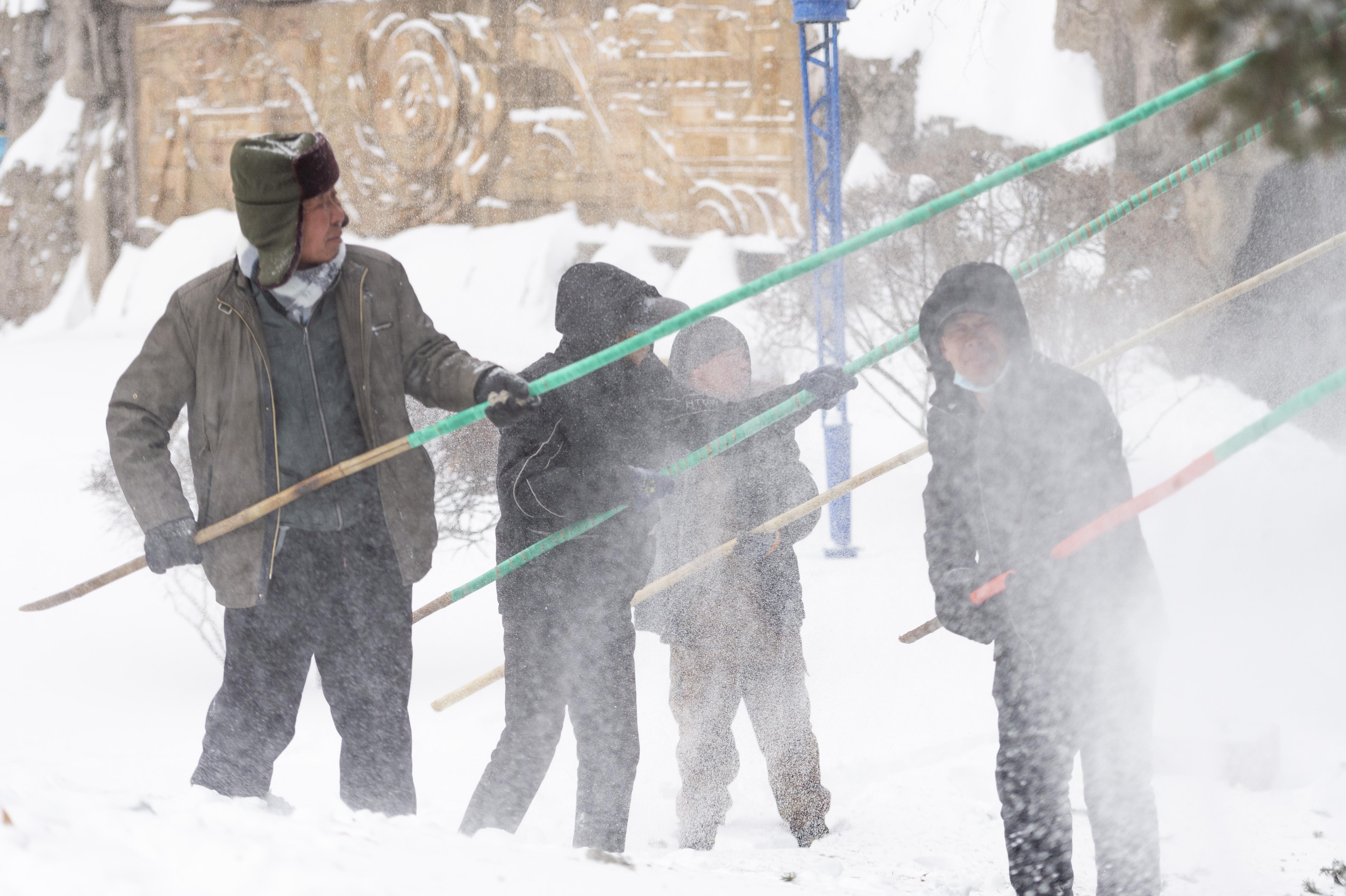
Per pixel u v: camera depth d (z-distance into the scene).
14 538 18.19
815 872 5.94
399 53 41.31
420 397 5.72
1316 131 3.55
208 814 3.53
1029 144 31.30
